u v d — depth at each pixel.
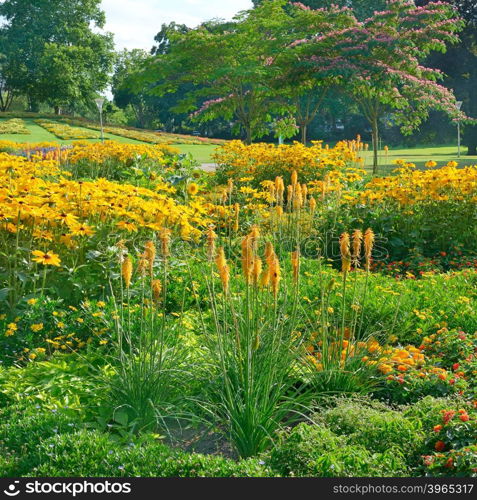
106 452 3.36
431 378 4.35
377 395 4.46
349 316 5.68
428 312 5.79
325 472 3.17
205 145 42.81
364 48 23.48
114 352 4.84
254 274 3.77
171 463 3.26
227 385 3.71
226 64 27.08
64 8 64.88
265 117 29.34
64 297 5.72
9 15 64.56
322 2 47.88
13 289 5.44
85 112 80.62
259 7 27.55
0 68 65.38
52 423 3.63
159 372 4.02
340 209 9.69
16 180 6.74
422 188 9.38
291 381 4.23
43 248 6.09
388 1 24.39
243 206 10.05
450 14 24.70
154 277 6.09
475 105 41.72
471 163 28.47
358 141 15.87
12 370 4.50
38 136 40.81
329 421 3.74
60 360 4.76
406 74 23.36
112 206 6.11
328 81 25.42
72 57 61.53
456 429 3.40
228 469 3.21
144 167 13.55
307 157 13.12
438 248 9.14
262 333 4.17
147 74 27.41
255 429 3.66
